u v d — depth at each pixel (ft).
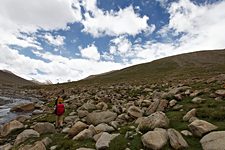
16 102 172.65
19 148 47.09
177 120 49.85
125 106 82.99
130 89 162.09
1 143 56.85
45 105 131.85
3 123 85.92
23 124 73.56
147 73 524.52
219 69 342.85
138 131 44.52
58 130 60.80
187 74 320.91
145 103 77.10
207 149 33.71
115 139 42.52
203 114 48.44
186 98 72.64
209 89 79.00
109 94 143.02
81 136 46.96
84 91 223.92
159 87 142.61
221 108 51.88
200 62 589.73
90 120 61.93
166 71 499.92
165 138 37.96
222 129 39.04
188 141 38.06
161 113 47.06
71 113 82.23
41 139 51.78
